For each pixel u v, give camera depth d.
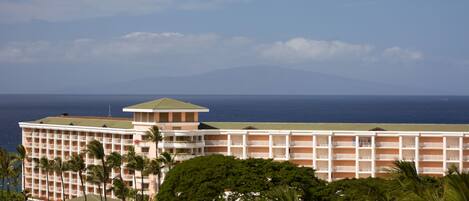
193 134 168.12
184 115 170.12
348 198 102.50
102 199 157.00
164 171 160.88
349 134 171.12
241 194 111.44
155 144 165.50
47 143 195.75
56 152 193.25
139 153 168.38
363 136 171.00
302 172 113.75
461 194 36.81
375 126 175.12
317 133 170.88
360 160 171.00
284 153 172.38
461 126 175.00
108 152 177.88
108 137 179.25
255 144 172.50
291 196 48.38
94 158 179.00
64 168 162.00
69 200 160.50
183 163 120.50
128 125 178.12
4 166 150.62
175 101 173.25
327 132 170.88
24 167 199.50
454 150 169.12
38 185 196.50
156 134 157.12
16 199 154.88
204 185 111.38
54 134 193.75
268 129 173.50
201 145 168.25
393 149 170.88
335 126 175.88
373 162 170.38
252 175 111.81
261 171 113.62
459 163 168.62
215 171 113.88
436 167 169.62
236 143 172.38
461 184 36.91
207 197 110.38
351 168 171.38
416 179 49.31
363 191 78.31
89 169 161.12
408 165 50.19
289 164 116.38
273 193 51.50
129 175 171.50
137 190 158.12
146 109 167.25
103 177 150.12
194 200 110.19
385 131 171.00
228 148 171.62
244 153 171.38
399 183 55.31
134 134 171.12
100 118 194.62
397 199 50.66
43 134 197.62
